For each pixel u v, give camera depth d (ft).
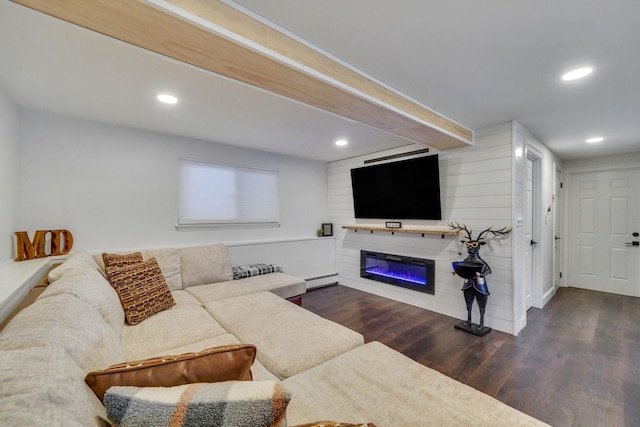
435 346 8.73
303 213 15.99
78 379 2.25
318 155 15.21
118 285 6.66
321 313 11.66
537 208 12.19
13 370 1.96
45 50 5.33
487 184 10.11
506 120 9.43
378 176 13.71
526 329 9.98
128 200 10.33
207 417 2.03
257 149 13.84
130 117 9.20
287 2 4.22
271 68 5.09
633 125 9.89
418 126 8.29
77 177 9.36
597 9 4.33
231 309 7.50
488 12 4.42
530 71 6.27
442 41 5.22
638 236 13.79
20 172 8.39
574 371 7.32
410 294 12.76
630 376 7.07
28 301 4.65
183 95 7.47
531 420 3.52
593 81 6.70
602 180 14.82
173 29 4.00
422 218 12.10
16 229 8.10
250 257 12.98
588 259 15.17
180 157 11.53
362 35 5.06
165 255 9.57
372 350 5.32
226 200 12.89
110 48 5.28
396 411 3.68
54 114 8.93
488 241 10.09
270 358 5.07
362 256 15.08
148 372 2.47
